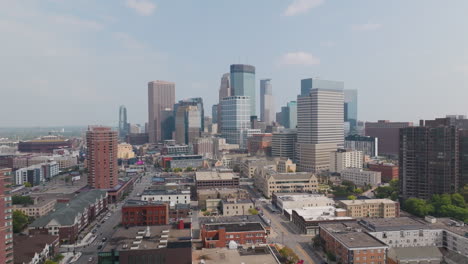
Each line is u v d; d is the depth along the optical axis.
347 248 184.88
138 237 163.00
